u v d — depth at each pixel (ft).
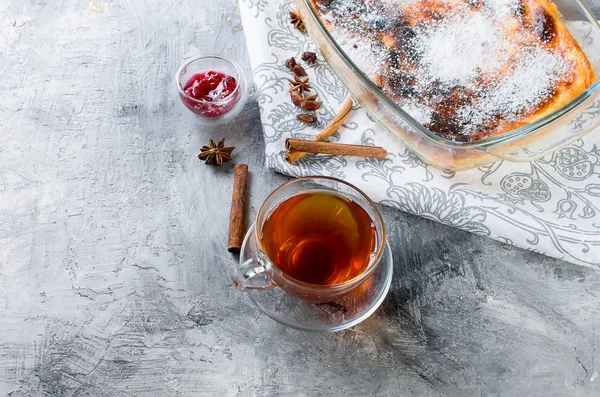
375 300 1.86
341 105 2.20
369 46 2.19
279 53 2.27
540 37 2.18
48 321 1.90
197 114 2.18
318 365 1.86
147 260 1.98
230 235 1.98
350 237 1.82
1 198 2.06
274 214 1.82
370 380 1.85
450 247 2.02
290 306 1.85
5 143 2.15
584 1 2.37
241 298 1.93
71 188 2.08
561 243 1.97
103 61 2.29
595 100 2.14
